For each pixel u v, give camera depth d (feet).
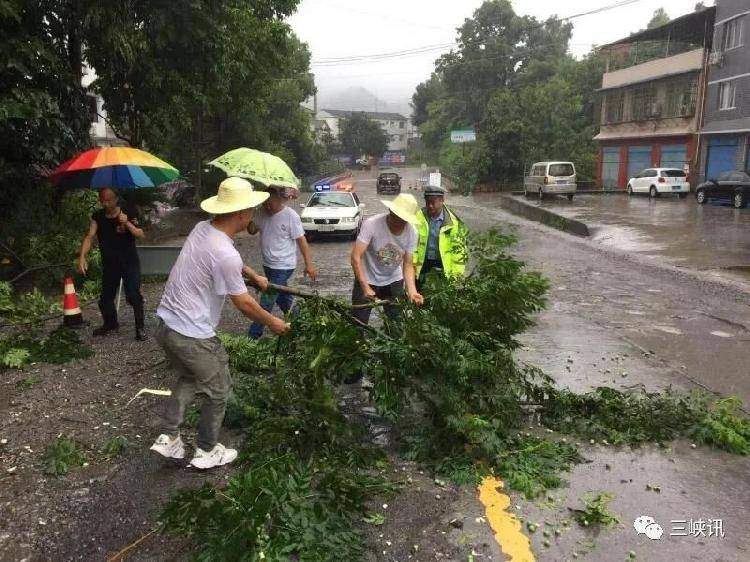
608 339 24.23
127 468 13.24
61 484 12.62
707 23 105.29
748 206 79.00
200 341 12.18
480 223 72.23
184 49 42.11
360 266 17.22
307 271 21.59
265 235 20.95
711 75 103.04
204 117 80.33
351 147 309.83
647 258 44.21
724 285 34.63
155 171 24.67
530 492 12.48
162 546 10.67
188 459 13.58
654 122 118.32
